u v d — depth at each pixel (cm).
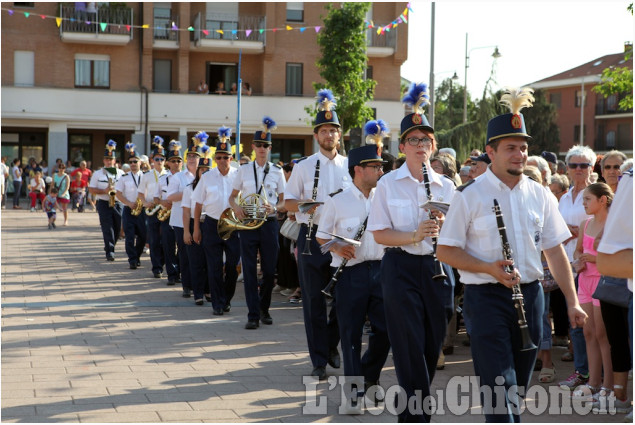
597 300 647
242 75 3903
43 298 1156
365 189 643
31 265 1558
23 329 920
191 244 1116
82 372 721
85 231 2367
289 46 3866
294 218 929
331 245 610
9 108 3556
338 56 2995
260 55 3897
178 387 675
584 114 5878
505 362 459
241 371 737
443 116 4759
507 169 470
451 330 837
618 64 5600
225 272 1052
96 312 1046
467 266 465
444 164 755
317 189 753
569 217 777
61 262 1620
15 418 577
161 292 1244
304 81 3891
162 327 949
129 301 1146
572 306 482
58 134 3653
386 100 3941
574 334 696
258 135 955
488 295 469
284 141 3991
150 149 3744
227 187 1042
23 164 3822
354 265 632
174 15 3775
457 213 474
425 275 550
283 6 3838
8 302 1116
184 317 1022
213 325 969
